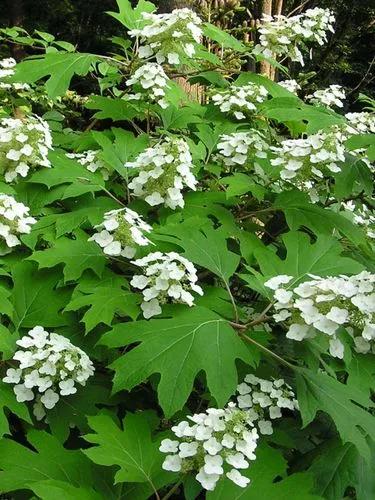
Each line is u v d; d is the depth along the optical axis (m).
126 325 0.71
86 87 2.88
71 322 0.81
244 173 1.13
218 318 0.73
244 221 1.07
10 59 1.36
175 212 0.94
